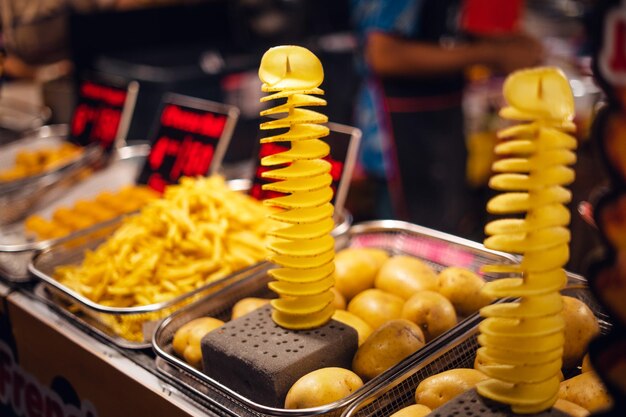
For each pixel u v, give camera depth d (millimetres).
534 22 3797
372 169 2947
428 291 1407
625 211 740
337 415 1146
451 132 2848
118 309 1443
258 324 1329
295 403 1161
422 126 2807
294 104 1207
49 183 2328
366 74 2875
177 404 1267
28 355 1712
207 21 3824
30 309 1662
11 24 3475
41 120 3074
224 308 1530
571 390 1124
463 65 2682
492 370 1029
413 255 1724
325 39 4145
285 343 1259
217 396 1262
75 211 2117
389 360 1246
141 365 1397
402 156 2844
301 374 1215
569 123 927
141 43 3596
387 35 2635
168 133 2244
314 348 1237
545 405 1011
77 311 1640
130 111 2510
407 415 1110
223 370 1276
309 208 1264
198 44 3764
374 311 1423
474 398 1054
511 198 951
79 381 1533
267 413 1126
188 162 2141
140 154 2551
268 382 1188
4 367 1854
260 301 1481
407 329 1271
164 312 1495
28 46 3484
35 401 1737
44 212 2271
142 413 1360
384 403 1180
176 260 1662
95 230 1888
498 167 947
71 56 3383
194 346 1365
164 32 3678
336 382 1163
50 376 1642
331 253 1311
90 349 1472
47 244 1808
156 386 1323
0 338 1830
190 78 3199
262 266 1608
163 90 3111
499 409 1022
